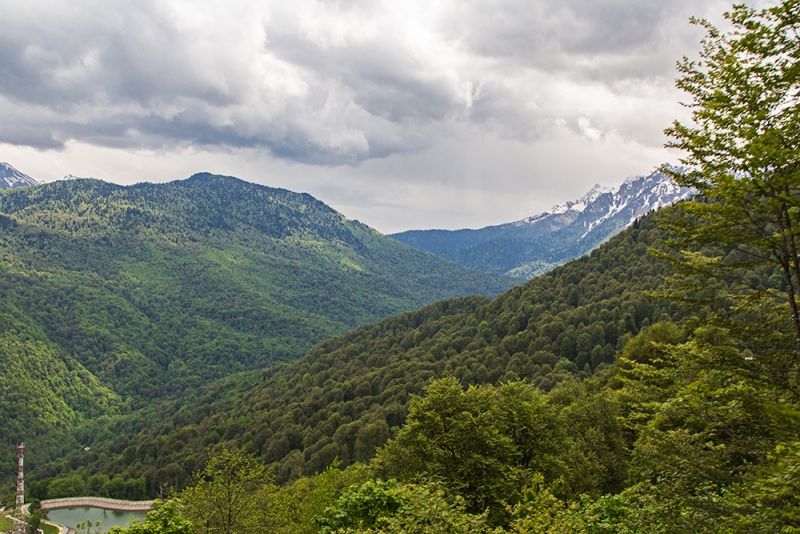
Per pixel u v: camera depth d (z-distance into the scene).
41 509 105.62
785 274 16.67
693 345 19.77
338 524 24.47
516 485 33.44
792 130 15.39
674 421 25.16
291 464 95.38
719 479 16.69
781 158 14.76
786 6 15.15
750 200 16.28
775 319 18.22
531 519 21.50
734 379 17.81
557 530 19.34
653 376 19.84
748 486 15.30
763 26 15.83
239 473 31.83
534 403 40.97
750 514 14.55
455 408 37.59
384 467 38.94
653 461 18.34
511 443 37.34
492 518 31.81
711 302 19.02
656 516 17.39
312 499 38.16
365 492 25.58
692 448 17.28
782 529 13.35
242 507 30.89
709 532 15.61
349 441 99.19
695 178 18.08
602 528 22.34
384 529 21.47
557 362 107.81
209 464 31.95
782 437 15.70
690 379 19.09
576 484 38.62
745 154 15.56
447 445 36.03
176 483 106.00
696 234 17.66
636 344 62.50
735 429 17.67
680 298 19.44
